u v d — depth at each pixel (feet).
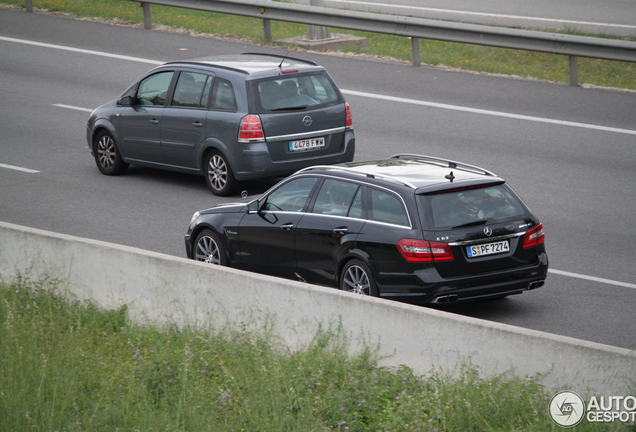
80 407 79.77
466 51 269.23
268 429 71.51
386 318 82.79
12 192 157.17
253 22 304.91
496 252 95.50
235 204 115.75
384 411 73.05
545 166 164.14
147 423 73.61
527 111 200.44
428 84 224.12
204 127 152.46
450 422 69.82
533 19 295.69
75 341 93.71
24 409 76.28
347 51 257.75
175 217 142.51
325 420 74.28
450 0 342.85
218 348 88.69
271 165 146.92
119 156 167.84
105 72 239.91
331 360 81.87
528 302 104.78
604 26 281.74
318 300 87.35
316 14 252.21
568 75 235.61
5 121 203.82
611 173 159.53
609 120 192.03
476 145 177.27
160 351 88.84
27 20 301.02
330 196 103.71
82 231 135.54
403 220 95.04
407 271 93.25
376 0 351.05
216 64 155.02
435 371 78.89
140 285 101.19
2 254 112.68
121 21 297.94
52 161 177.58
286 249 106.52
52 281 107.24
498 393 71.72
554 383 72.90
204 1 271.49
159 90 161.58
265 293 91.20
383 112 201.87
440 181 97.71
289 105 148.56
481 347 77.05
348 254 98.63
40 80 235.20
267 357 85.30
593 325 96.94
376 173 102.01
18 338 92.38
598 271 114.83
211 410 75.66
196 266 96.68
